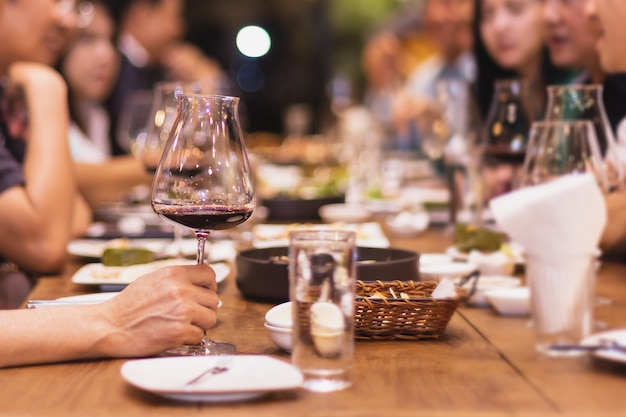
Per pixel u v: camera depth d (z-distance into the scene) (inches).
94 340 60.7
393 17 402.9
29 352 59.5
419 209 138.0
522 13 172.1
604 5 107.6
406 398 52.1
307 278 53.9
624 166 94.5
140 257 92.7
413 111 264.7
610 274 93.8
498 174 120.0
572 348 58.8
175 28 262.2
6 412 50.4
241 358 57.3
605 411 49.5
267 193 163.2
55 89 108.2
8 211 97.1
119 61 224.1
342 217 142.0
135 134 137.1
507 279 84.9
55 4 117.0
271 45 509.7
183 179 62.5
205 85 168.9
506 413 49.4
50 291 85.5
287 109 495.5
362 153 237.0
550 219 57.1
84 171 152.3
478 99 178.1
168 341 61.1
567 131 82.2
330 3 495.2
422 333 65.9
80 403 51.9
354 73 488.7
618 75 124.2
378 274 75.1
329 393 53.1
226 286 87.9
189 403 51.3
